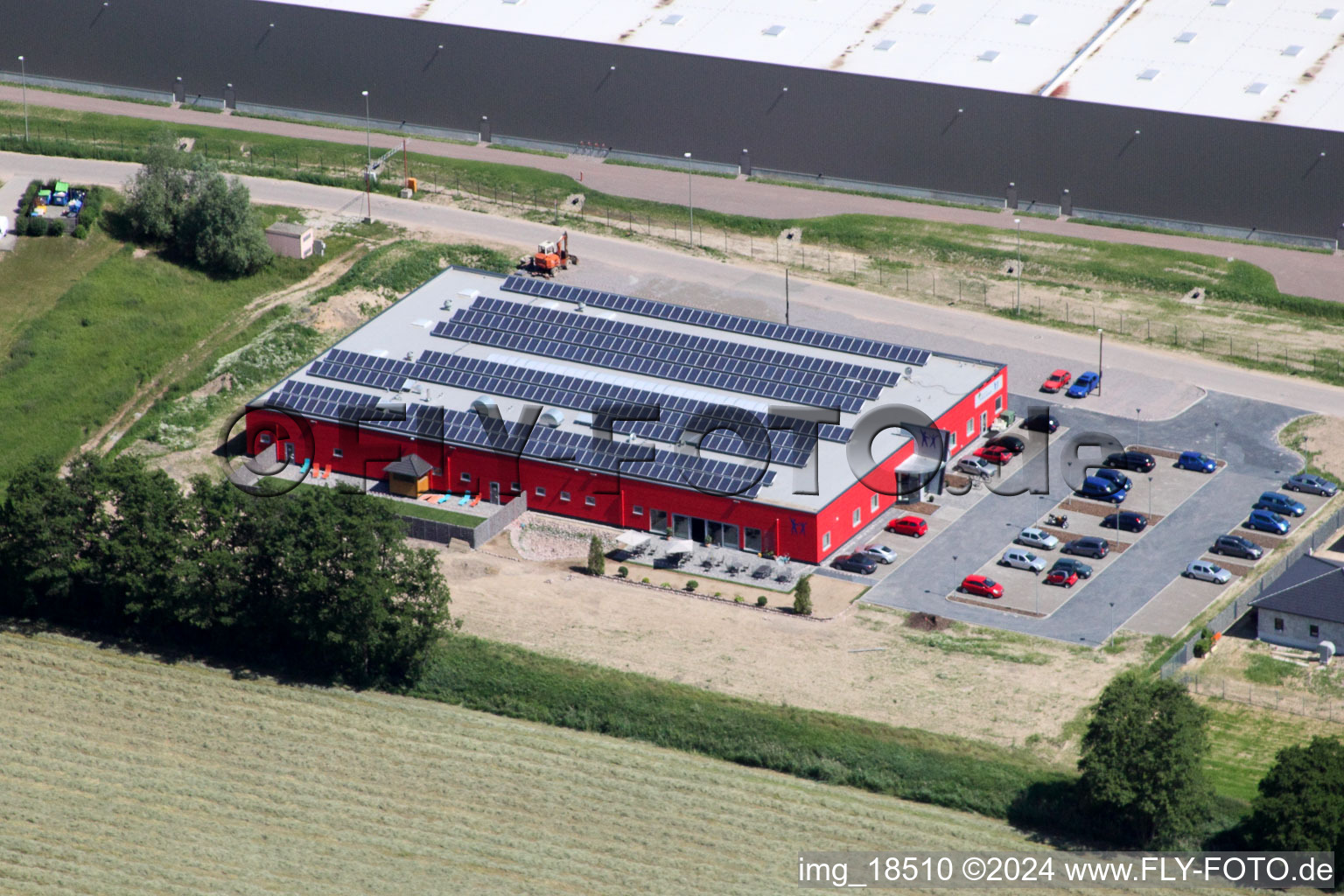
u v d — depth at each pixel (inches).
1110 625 5305.1
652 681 5064.0
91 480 5339.6
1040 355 6796.3
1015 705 4953.3
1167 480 6033.5
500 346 6486.2
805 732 4867.1
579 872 4377.5
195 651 5265.8
